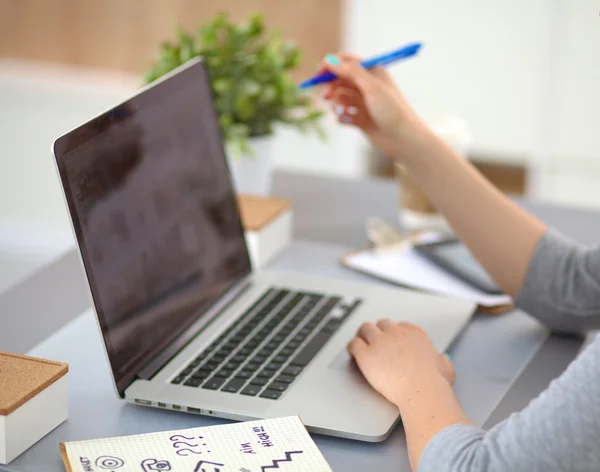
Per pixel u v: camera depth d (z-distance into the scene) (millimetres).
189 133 1080
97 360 967
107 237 879
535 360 999
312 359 934
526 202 1542
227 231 1129
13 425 770
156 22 2664
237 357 933
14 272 3062
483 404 896
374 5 2521
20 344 1013
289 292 1113
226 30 1410
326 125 2652
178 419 847
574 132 2457
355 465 781
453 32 2482
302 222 1464
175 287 984
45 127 2898
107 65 2756
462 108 2545
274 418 813
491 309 1111
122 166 926
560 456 690
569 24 2367
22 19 2777
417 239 1336
